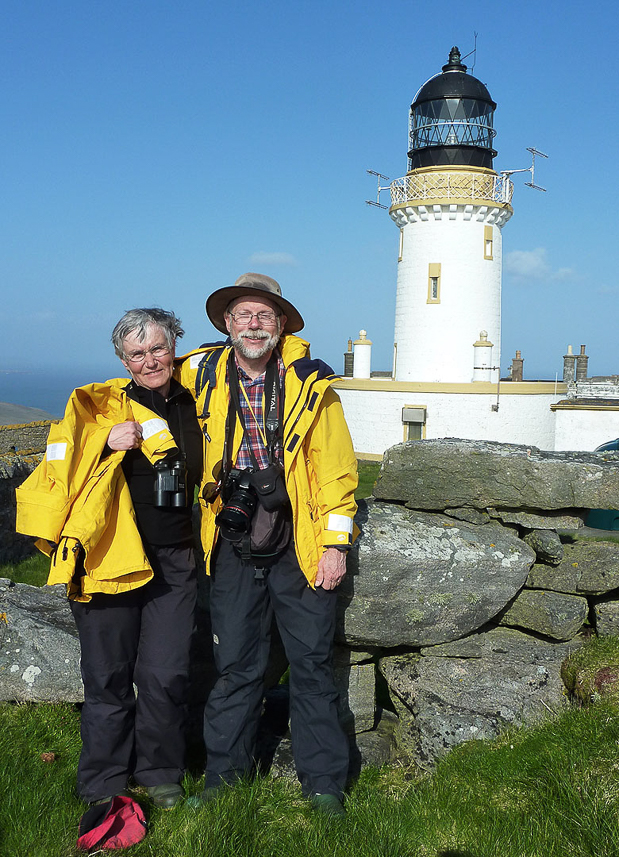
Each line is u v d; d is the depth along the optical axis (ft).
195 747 13.60
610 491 13.55
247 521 10.95
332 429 11.23
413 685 13.28
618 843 9.45
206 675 14.25
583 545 14.25
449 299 92.07
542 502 13.74
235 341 11.19
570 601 13.80
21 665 13.26
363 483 65.31
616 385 96.94
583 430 87.81
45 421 54.95
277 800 11.30
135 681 11.64
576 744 11.37
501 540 13.93
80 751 12.09
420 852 10.10
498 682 13.17
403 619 13.07
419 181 91.45
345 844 10.16
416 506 14.66
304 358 11.45
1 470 34.09
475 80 93.71
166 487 10.96
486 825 10.43
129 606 11.32
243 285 11.14
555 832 9.97
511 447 14.73
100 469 10.80
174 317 11.75
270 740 13.35
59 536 10.50
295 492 11.07
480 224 91.61
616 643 13.52
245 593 11.54
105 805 10.55
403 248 95.09
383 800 11.34
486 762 11.74
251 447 11.34
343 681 13.52
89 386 11.18
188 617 11.76
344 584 12.83
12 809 10.51
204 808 10.75
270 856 10.03
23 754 11.82
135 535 10.93
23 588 15.99
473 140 93.09
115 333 11.38
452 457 14.34
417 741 12.81
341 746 11.47
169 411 11.75
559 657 13.71
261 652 11.89
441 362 93.04
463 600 13.30
